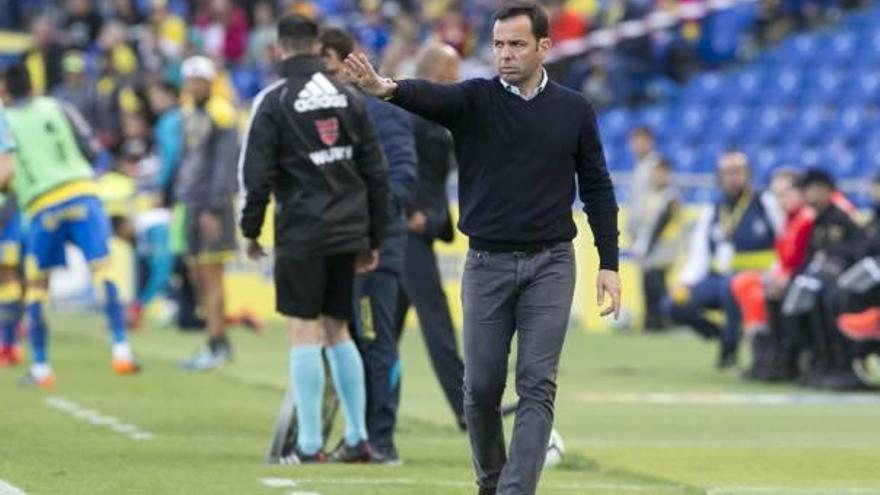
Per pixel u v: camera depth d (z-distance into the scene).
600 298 26.03
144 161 79.56
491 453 26.31
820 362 53.00
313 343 33.59
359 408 33.78
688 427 41.69
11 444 35.75
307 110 32.84
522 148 25.67
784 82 92.94
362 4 103.75
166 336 69.06
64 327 72.62
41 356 48.56
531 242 25.70
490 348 25.86
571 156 25.92
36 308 48.22
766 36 97.31
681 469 33.59
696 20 96.62
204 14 100.62
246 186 32.84
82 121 49.41
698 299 59.16
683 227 73.12
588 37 96.31
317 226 32.81
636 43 95.12
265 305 78.75
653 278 73.25
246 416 41.91
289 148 32.88
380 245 33.81
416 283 37.94
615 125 92.31
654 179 72.88
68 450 34.91
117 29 91.31
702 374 57.12
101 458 33.66
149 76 86.94
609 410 45.72
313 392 33.53
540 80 25.91
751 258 57.94
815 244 53.16
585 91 94.44
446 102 25.61
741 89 93.12
